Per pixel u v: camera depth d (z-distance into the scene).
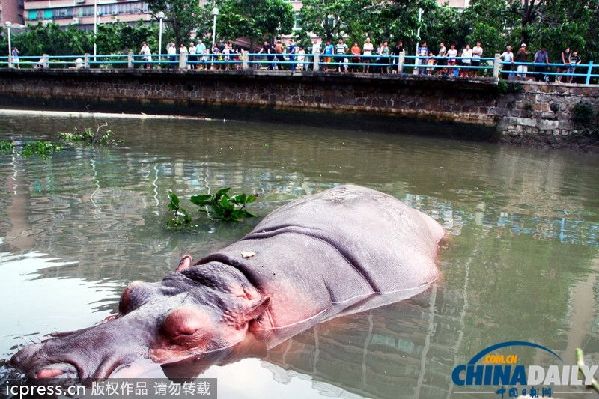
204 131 17.05
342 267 4.24
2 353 3.12
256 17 33.47
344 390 3.00
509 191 8.84
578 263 5.31
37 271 4.50
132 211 6.46
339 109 20.61
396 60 22.23
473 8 25.00
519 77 18.72
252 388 2.95
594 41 20.89
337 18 32.25
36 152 10.95
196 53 25.50
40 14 69.06
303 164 10.63
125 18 63.81
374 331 3.75
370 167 10.65
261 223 5.05
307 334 3.65
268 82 21.86
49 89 27.78
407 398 2.94
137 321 3.12
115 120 20.42
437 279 4.77
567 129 17.42
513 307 4.23
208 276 3.54
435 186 8.93
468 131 18.52
